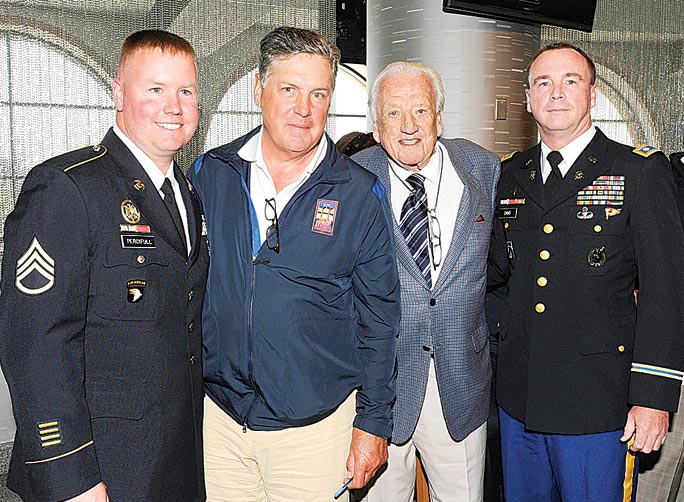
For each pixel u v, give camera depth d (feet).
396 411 6.60
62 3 9.07
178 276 5.01
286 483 5.79
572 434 6.31
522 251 6.63
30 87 8.99
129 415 4.76
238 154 5.79
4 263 4.50
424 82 6.36
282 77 5.35
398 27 9.72
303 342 5.60
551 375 6.36
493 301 7.34
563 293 6.33
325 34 10.96
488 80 9.68
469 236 6.48
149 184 4.94
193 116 4.97
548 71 6.32
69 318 4.43
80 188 4.55
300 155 5.58
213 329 5.69
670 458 8.32
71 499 4.42
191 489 5.19
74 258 4.46
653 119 14.42
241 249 5.62
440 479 6.91
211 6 10.03
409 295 6.44
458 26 9.50
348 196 5.69
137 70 4.78
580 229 6.30
